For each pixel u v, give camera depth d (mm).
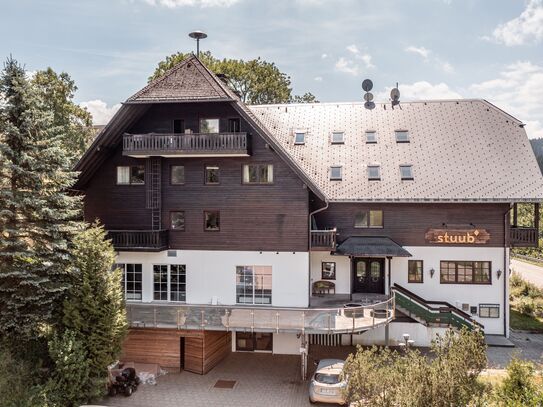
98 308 18250
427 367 13664
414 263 25891
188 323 21297
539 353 23219
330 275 26344
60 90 35250
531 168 25656
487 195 24547
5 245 17875
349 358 14695
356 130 28922
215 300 23969
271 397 19062
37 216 18453
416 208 25750
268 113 31016
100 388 18328
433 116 29422
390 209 25891
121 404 18344
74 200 19672
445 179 25562
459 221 25562
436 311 24234
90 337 18047
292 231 23328
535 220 25359
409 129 28641
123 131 24172
